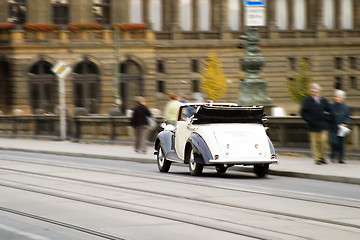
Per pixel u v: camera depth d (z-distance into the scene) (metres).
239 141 34.38
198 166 35.12
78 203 24.91
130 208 23.58
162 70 137.12
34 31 120.38
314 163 39.94
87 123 64.94
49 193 27.69
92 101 122.56
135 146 51.34
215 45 138.00
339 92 39.69
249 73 51.53
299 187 30.48
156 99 133.00
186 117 36.34
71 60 121.19
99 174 36.03
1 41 119.75
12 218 21.52
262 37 142.38
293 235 18.97
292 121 45.81
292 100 142.62
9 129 75.50
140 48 124.56
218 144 34.19
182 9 140.25
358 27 150.12
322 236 18.86
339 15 148.62
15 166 40.78
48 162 44.09
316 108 39.16
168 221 21.03
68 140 68.44
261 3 49.16
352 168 37.09
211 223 20.66
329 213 22.78
